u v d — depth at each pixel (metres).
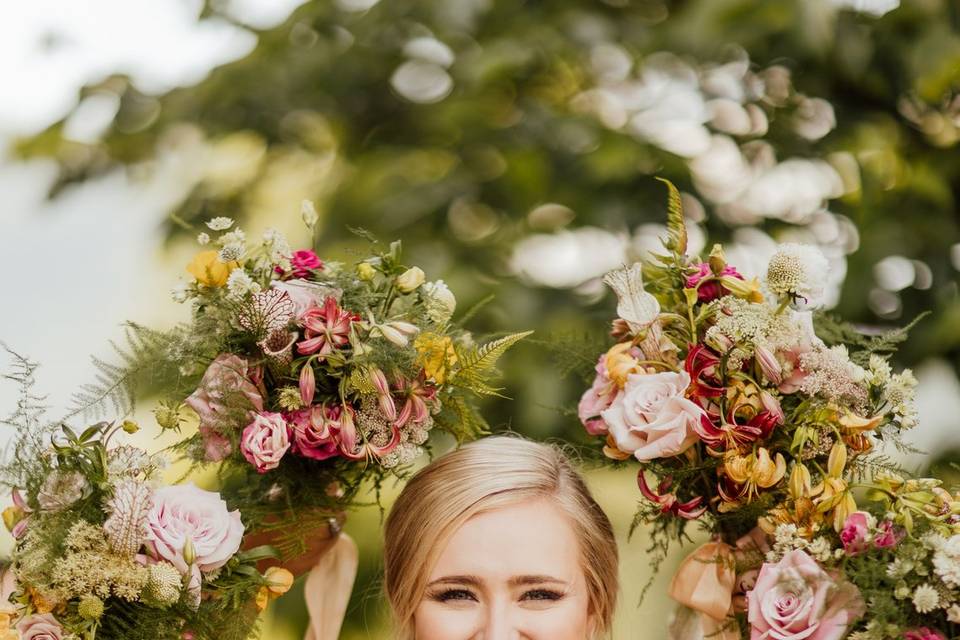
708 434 2.24
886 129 3.45
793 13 3.18
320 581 2.60
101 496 2.14
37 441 2.13
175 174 4.15
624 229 3.49
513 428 3.15
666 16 3.75
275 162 4.08
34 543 2.08
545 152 3.65
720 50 3.57
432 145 3.90
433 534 2.31
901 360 3.20
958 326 3.14
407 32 3.92
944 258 3.28
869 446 2.27
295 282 2.30
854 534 2.12
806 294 2.24
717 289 2.35
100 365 2.24
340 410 2.29
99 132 4.04
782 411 2.29
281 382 2.29
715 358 2.28
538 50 3.58
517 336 2.35
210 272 2.26
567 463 2.47
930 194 3.32
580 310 3.41
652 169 3.54
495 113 3.84
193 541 2.15
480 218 3.71
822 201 3.58
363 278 2.35
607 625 2.47
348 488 2.47
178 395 2.32
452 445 3.17
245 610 2.24
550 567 2.29
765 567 2.19
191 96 3.98
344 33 3.99
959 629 2.06
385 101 4.00
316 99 3.96
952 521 2.13
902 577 2.06
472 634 2.27
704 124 3.64
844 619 2.09
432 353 2.31
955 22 3.23
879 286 3.29
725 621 2.41
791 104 3.56
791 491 2.23
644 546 3.30
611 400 2.39
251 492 2.43
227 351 2.28
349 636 3.37
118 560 2.09
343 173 3.99
